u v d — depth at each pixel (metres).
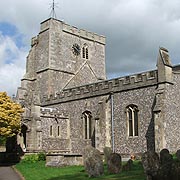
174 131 31.23
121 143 34.00
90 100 38.22
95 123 35.97
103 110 35.97
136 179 17.38
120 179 17.86
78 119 39.34
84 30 51.84
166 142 30.20
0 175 24.17
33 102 37.06
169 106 31.20
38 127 36.66
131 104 33.81
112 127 35.03
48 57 47.34
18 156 35.09
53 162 27.44
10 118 32.31
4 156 35.78
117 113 34.91
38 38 50.09
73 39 50.19
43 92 47.16
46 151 36.34
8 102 33.44
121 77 35.25
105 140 35.38
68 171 23.64
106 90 36.44
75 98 39.97
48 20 48.47
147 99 32.53
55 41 48.09
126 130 33.81
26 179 21.56
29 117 36.44
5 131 32.06
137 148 32.62
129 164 22.34
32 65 50.09
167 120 30.73
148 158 17.89
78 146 38.81
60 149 38.91
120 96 35.00
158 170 13.48
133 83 33.94
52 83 46.56
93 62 52.44
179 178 12.84
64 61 48.41
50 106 43.38
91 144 37.31
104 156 27.95
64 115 40.28
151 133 31.69
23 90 47.62
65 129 40.16
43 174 23.02
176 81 32.50
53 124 38.91
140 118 32.91
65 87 47.50
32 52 50.28
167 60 31.88
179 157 23.62
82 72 50.12
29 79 49.56
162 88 31.05
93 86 38.03
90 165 20.17
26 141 36.22
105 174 20.62
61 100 41.81
